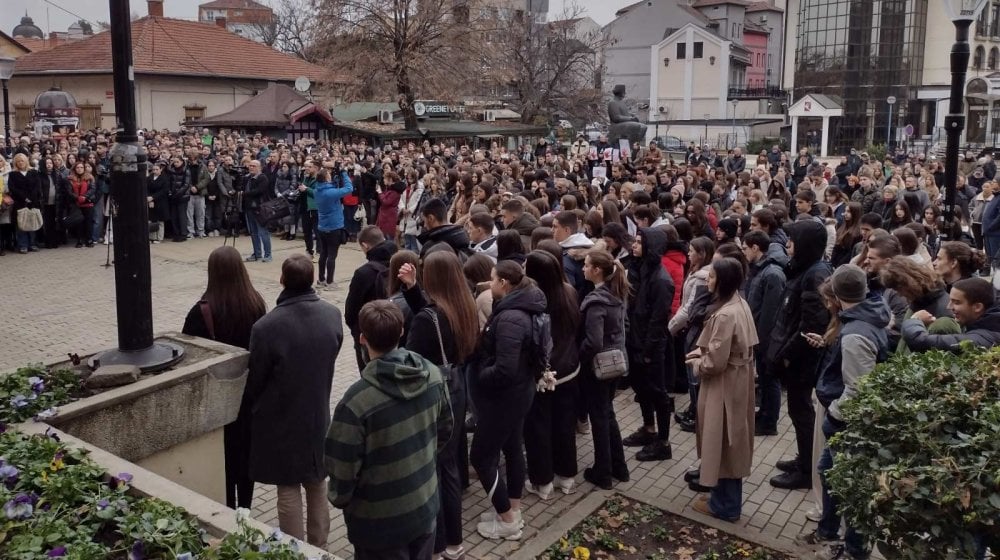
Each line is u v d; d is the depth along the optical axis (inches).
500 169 636.7
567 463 237.3
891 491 134.1
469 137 1515.7
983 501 125.6
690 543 209.5
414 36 1343.5
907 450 139.5
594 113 2070.6
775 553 204.4
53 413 161.9
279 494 183.3
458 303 186.7
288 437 179.3
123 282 188.4
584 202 451.2
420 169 570.6
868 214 330.3
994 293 192.5
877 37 2470.5
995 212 526.9
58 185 624.4
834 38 2509.8
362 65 1323.8
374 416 136.0
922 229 325.1
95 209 642.2
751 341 214.1
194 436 185.0
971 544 128.5
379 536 139.6
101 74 1387.8
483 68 1498.5
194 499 137.4
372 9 1327.5
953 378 143.3
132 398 172.1
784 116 2672.2
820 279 232.4
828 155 2469.2
